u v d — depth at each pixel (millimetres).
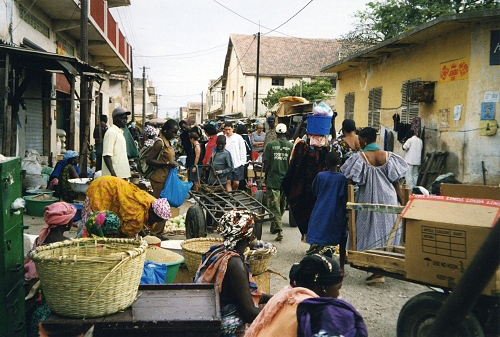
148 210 5086
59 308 2781
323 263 2387
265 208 7746
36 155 12117
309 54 42281
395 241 5820
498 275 3355
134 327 2750
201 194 7945
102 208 4969
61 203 3977
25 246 4172
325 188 6324
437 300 3705
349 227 5758
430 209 3824
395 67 15500
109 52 21484
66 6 13211
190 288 3334
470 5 18031
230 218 3326
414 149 12914
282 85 40906
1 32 10258
